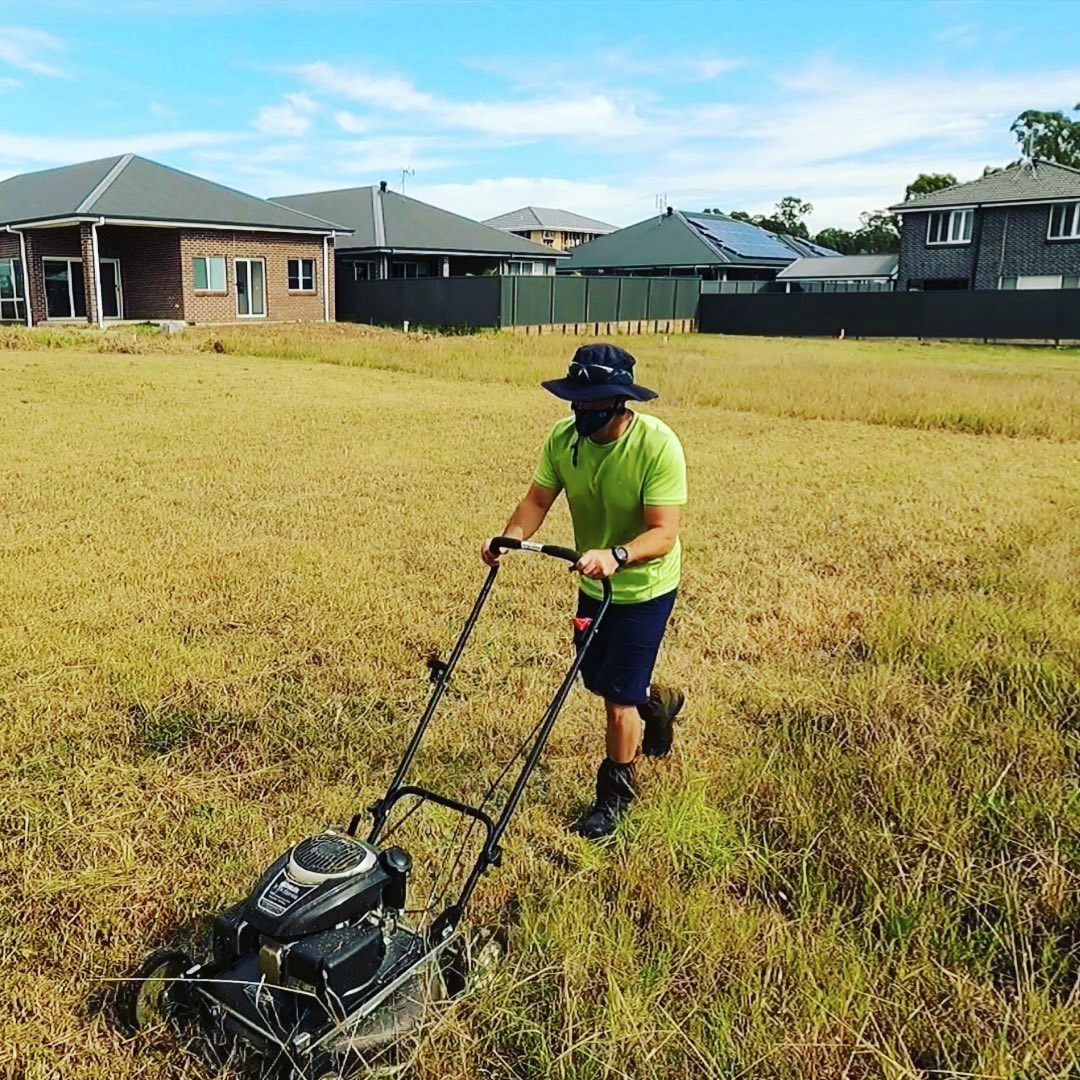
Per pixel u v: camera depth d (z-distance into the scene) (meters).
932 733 4.30
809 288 50.34
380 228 37.44
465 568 6.65
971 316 35.22
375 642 5.32
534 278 33.16
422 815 3.62
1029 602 6.09
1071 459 11.87
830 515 8.60
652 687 3.93
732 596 6.34
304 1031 2.38
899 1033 2.65
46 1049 2.60
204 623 5.53
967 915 3.16
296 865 2.53
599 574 3.12
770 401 16.14
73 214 26.48
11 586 6.00
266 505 8.30
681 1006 2.74
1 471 9.32
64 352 21.09
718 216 58.62
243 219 29.81
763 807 3.77
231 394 15.31
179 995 2.67
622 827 3.54
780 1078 2.53
